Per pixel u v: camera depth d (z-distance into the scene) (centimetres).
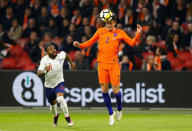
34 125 3406
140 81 4806
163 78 4803
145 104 4809
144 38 5631
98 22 5744
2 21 6519
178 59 5697
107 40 3005
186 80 4791
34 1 6500
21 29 6303
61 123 3616
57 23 6169
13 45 6147
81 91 4853
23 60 5941
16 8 6556
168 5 6166
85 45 3086
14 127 3222
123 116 4366
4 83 4894
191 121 3841
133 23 6003
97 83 4831
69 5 6384
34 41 5844
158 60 5194
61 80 3133
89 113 4662
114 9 6150
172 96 4803
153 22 5806
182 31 5950
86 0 6284
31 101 4875
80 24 6172
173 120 3938
